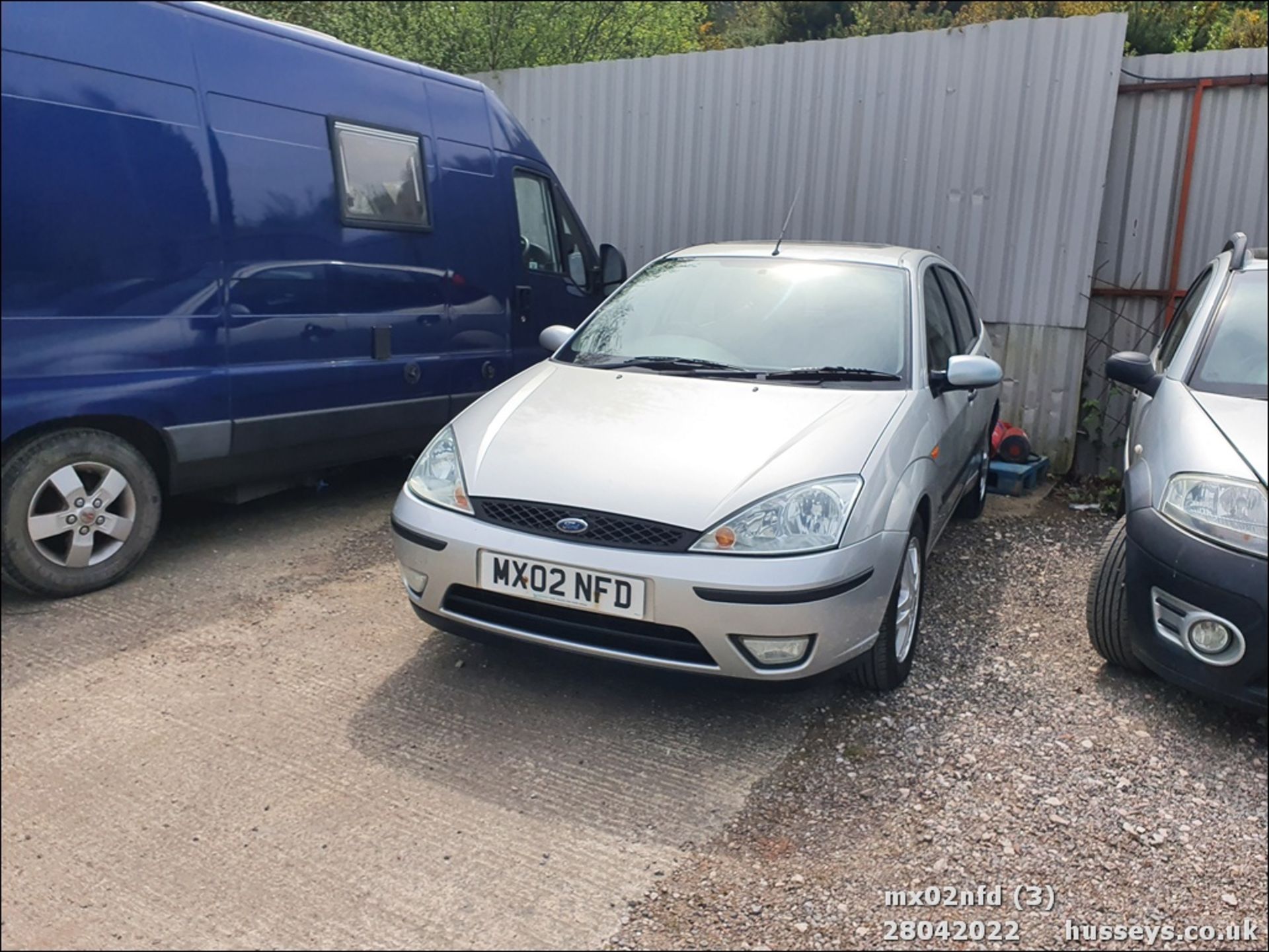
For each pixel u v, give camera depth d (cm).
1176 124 662
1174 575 322
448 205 551
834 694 355
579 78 833
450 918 235
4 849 250
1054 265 689
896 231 733
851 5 1709
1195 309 437
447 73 564
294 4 1147
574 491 310
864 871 259
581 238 682
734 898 246
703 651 296
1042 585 486
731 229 792
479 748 308
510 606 315
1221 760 320
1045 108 675
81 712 317
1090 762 316
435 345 552
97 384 385
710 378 386
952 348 470
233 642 372
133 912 232
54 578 397
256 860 251
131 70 387
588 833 269
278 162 449
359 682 346
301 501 557
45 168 359
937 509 397
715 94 779
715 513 297
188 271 413
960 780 303
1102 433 707
